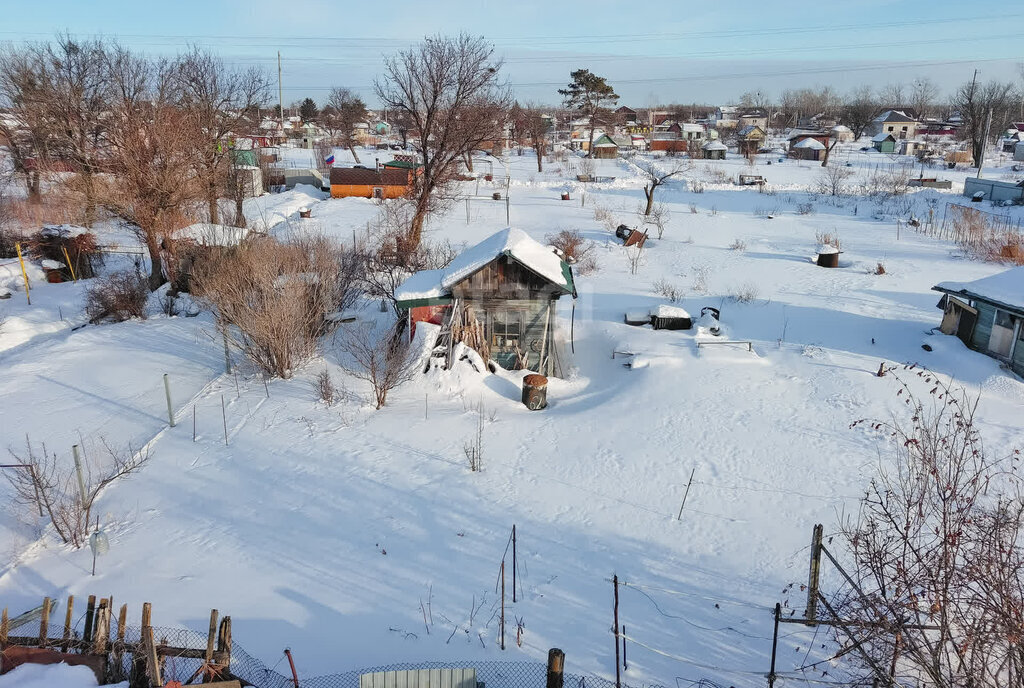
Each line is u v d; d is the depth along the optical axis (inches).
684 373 767.1
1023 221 1688.0
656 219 1817.2
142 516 520.1
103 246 1492.4
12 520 512.4
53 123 1547.7
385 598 427.5
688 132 4621.1
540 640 390.3
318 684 353.7
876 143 4160.9
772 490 544.1
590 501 538.9
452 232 1640.0
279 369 794.2
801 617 402.0
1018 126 4576.8
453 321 808.9
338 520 513.7
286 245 1079.0
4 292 1131.9
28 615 378.6
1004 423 630.5
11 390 773.3
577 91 3964.1
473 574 450.9
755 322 957.2
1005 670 326.0
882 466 564.4
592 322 982.4
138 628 388.8
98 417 700.7
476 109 1393.9
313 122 5270.7
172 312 1073.5
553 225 1753.2
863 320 941.8
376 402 725.9
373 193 2225.6
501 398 745.6
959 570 324.2
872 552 356.5
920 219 1786.4
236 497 546.0
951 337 838.5
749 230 1728.6
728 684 354.9
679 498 539.8
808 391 718.5
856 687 331.9
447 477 574.6
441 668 351.3
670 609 415.5
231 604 419.8
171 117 1242.0
